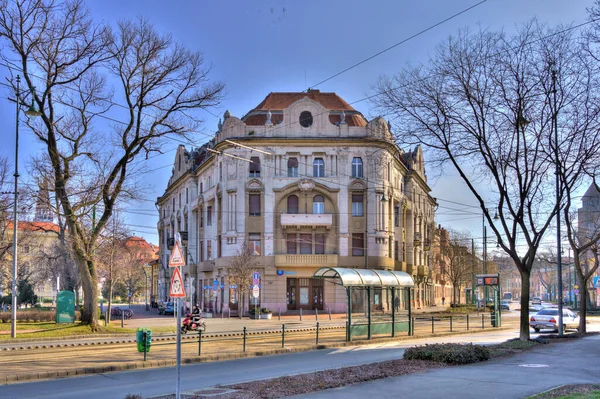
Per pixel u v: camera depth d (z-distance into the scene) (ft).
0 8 86.99
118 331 103.71
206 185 212.64
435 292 293.64
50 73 92.73
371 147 182.80
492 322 130.41
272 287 177.88
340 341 88.69
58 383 50.60
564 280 404.77
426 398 39.17
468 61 75.36
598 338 91.97
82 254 102.22
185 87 102.37
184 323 111.14
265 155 182.29
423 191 257.34
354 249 180.96
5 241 162.91
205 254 209.15
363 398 39.29
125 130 101.14
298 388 43.21
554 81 75.20
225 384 48.62
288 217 178.91
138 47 97.71
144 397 41.50
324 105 195.93
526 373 50.60
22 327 105.70
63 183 99.35
